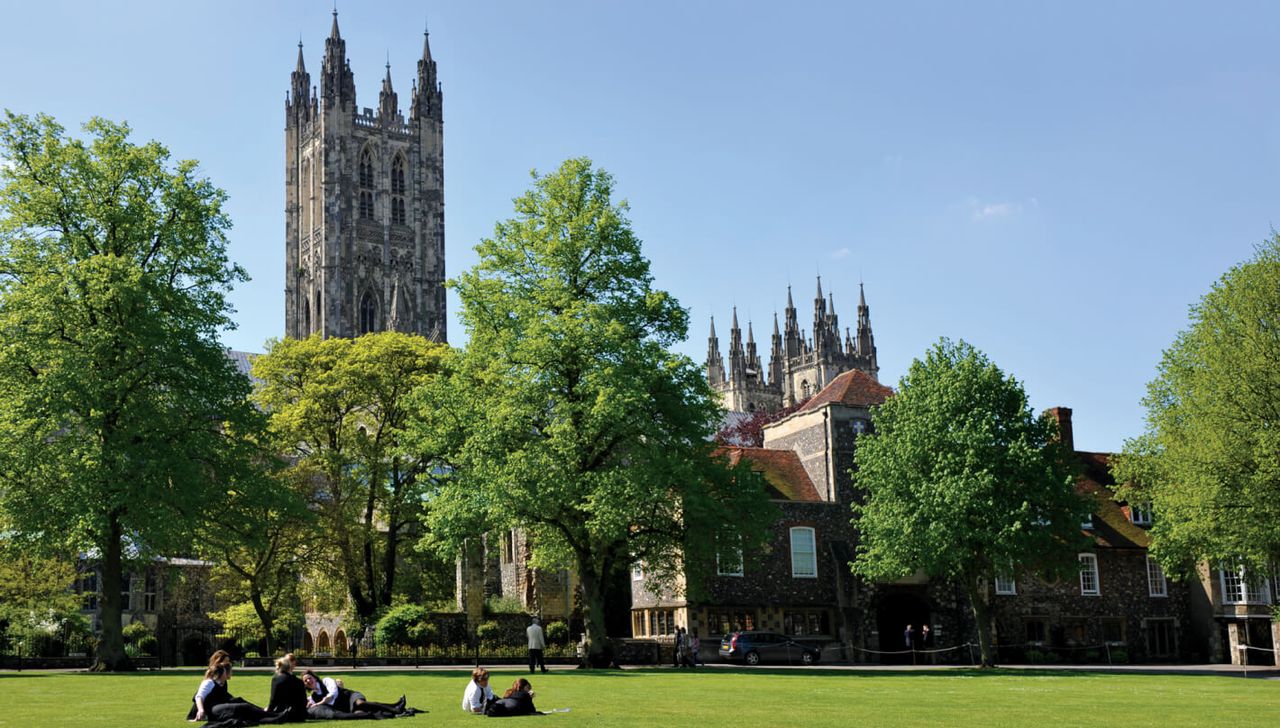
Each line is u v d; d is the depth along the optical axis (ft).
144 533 150.10
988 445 189.47
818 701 97.71
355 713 79.56
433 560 267.80
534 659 151.74
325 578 244.83
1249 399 178.91
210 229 169.58
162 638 289.94
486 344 173.88
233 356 372.38
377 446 238.27
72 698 98.37
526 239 176.14
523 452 159.33
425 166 588.09
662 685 120.47
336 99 564.30
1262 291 185.78
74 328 152.66
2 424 147.33
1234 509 178.40
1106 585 249.96
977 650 236.84
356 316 556.92
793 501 239.09
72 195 158.61
